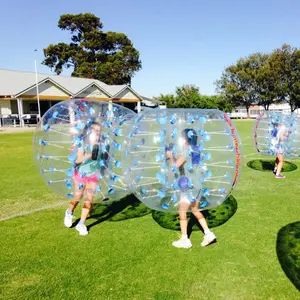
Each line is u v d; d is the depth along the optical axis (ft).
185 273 10.16
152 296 9.03
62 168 13.32
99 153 12.66
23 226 14.30
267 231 13.30
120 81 177.78
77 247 12.09
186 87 158.40
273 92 175.11
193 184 11.02
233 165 11.79
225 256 11.20
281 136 22.84
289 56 168.96
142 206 16.85
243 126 81.20
